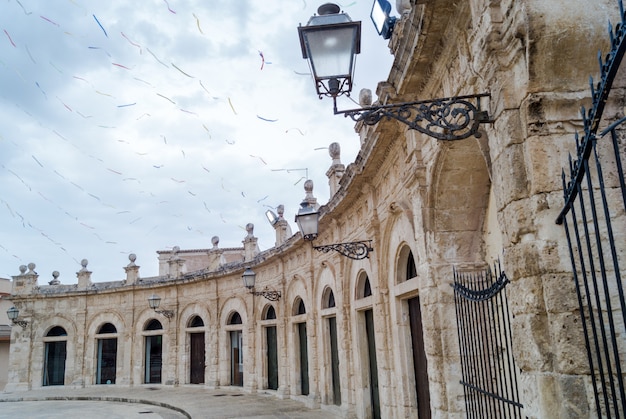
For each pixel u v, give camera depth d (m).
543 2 4.25
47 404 23.50
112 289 29.72
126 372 28.89
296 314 19.88
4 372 33.16
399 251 10.30
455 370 7.39
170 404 20.19
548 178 4.26
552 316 4.08
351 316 14.27
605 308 4.04
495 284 5.48
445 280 7.64
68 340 30.16
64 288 31.62
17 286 31.00
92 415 19.34
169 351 28.17
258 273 23.48
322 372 16.61
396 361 10.46
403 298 10.38
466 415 7.10
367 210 12.54
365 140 10.74
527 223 4.35
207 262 36.56
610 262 4.11
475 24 5.07
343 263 14.73
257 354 22.83
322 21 4.97
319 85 5.08
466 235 7.84
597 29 4.23
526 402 4.35
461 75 6.09
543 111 4.34
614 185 4.22
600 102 3.10
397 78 7.77
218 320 26.11
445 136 5.05
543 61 4.28
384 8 8.64
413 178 8.23
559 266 4.11
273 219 21.89
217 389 24.81
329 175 15.95
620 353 3.96
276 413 16.28
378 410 12.82
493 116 4.88
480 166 7.38
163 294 29.05
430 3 5.88
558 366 4.00
